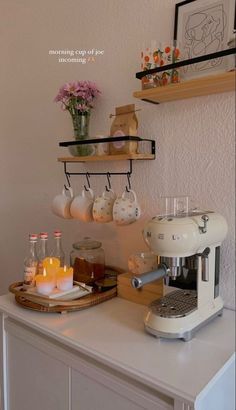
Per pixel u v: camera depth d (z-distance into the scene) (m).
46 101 1.74
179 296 1.08
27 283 1.28
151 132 1.32
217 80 0.98
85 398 0.96
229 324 1.07
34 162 1.84
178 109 1.23
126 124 1.28
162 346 0.93
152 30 1.29
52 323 1.07
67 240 1.71
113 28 1.42
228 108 1.12
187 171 1.23
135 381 0.86
